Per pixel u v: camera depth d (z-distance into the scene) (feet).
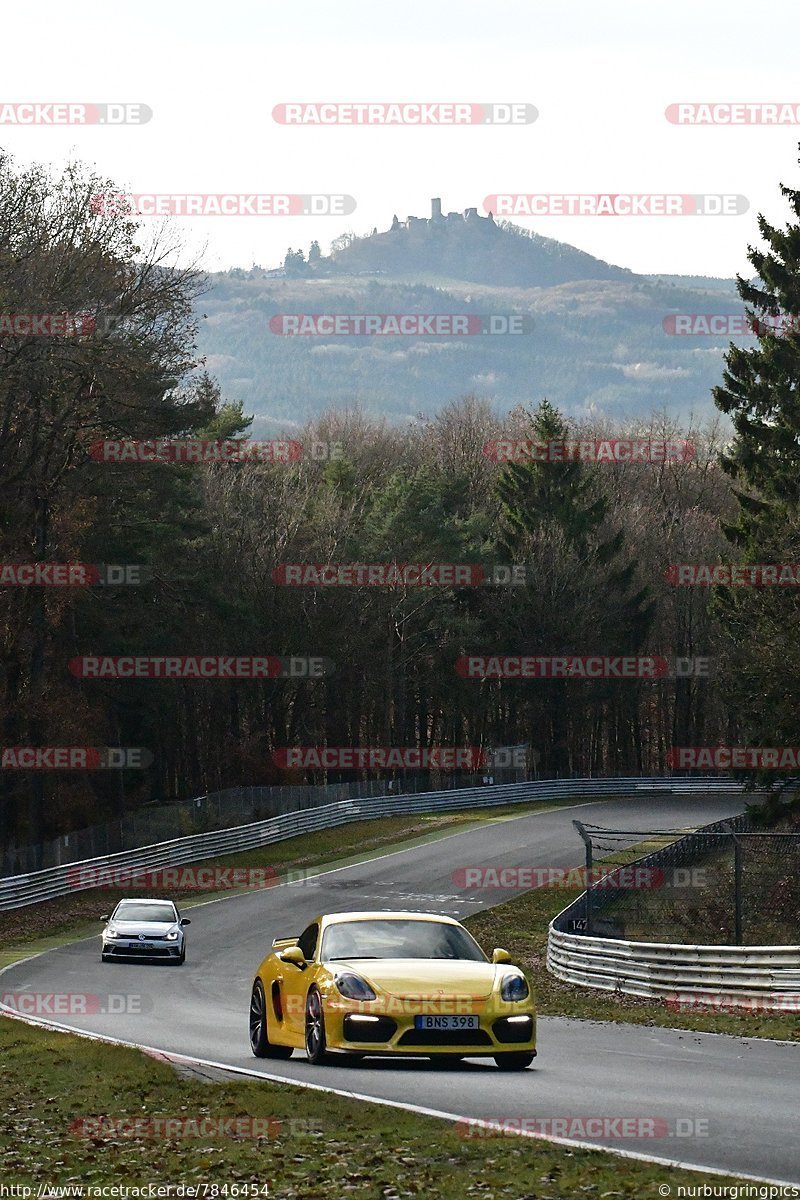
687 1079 146.41
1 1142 114.62
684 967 258.37
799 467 536.42
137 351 512.22
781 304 550.36
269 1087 132.77
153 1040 188.96
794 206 547.49
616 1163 99.81
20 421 542.57
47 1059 161.68
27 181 503.61
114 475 581.94
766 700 437.58
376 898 515.50
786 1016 227.81
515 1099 128.98
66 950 400.26
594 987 287.28
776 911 372.58
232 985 317.83
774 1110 124.36
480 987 149.28
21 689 618.85
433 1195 91.30
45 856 527.81
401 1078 142.41
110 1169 102.73
